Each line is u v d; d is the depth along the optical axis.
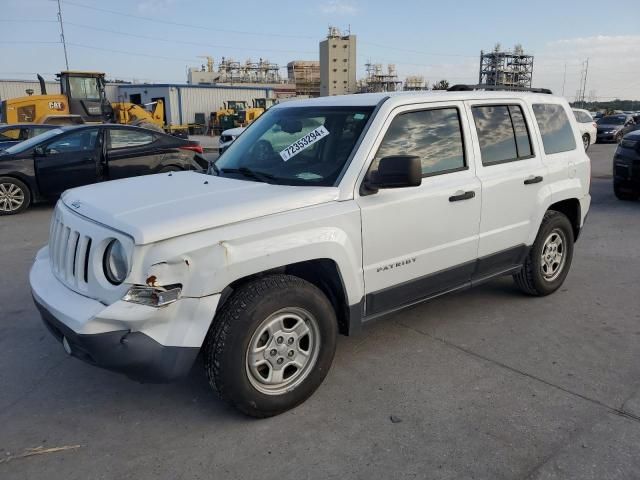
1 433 3.18
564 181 5.06
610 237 7.76
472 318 4.79
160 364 2.87
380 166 3.36
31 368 3.96
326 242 3.30
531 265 5.00
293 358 3.32
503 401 3.45
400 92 4.10
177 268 2.84
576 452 2.93
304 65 122.12
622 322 4.69
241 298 3.06
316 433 3.13
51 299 3.11
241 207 3.10
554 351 4.15
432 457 2.91
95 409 3.42
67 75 22.20
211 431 3.17
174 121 50.56
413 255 3.87
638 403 3.41
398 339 4.37
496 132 4.50
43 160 9.50
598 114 53.66
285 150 3.92
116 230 2.90
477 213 4.25
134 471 2.83
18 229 8.39
